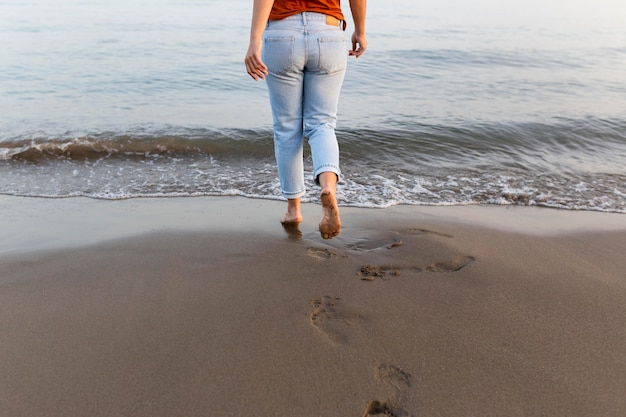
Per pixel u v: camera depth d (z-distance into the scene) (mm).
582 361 1812
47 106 5980
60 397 1609
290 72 2518
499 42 12406
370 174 4207
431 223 3223
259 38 2285
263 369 1741
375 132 5109
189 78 7707
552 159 4680
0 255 2641
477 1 25297
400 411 1569
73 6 17547
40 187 3824
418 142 4926
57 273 2449
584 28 16156
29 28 12273
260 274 2459
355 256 2691
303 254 2703
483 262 2619
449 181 4105
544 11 21641
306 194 3766
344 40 2549
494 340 1928
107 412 1548
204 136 4941
